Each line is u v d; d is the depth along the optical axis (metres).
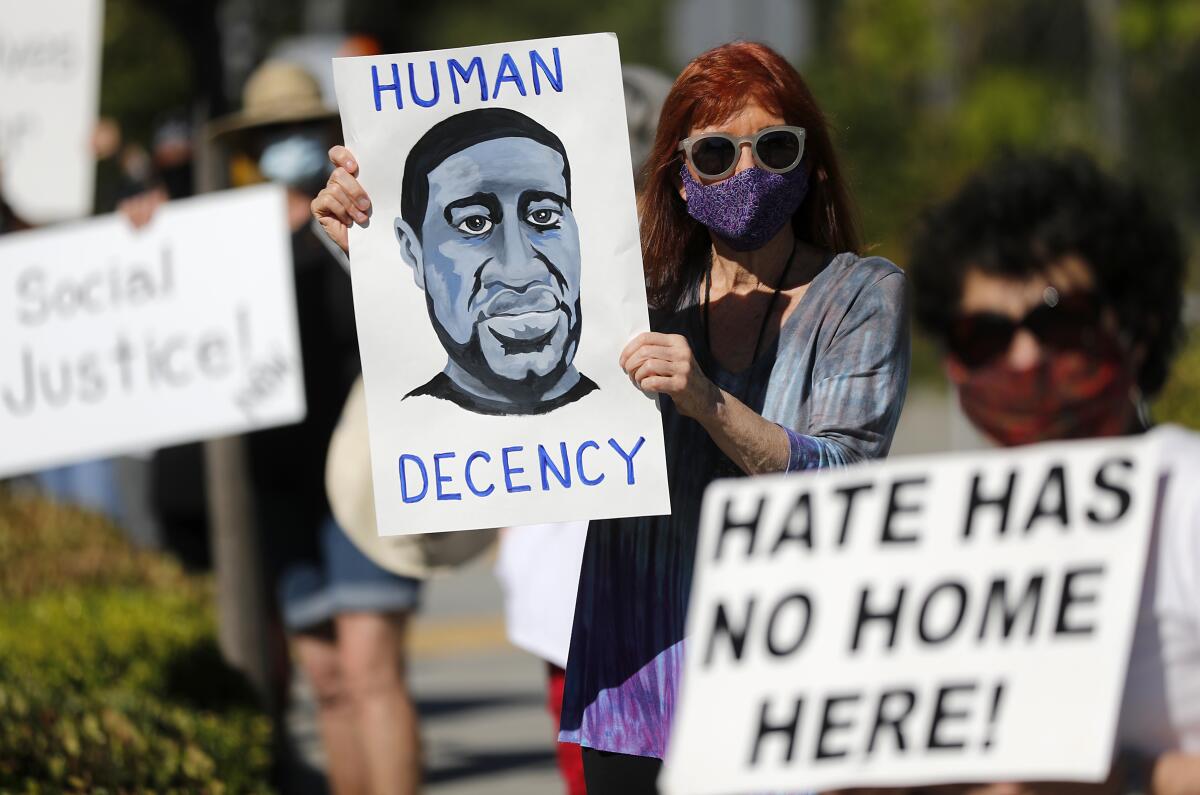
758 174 9.45
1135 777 7.89
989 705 7.40
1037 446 7.50
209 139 19.22
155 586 24.52
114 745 14.25
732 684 7.63
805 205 9.99
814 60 69.50
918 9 69.88
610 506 9.59
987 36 72.94
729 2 26.66
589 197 9.73
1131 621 7.28
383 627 16.62
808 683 7.58
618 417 9.62
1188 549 7.52
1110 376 7.75
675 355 8.95
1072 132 70.25
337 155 9.80
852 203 10.01
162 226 17.94
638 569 9.79
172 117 23.05
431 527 9.66
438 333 9.73
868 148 64.75
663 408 9.91
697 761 7.61
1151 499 7.32
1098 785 7.88
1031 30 73.50
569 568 14.29
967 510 7.51
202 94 22.23
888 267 9.62
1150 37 71.50
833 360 9.44
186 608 21.92
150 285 17.94
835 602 7.59
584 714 9.93
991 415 7.90
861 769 7.49
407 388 9.73
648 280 10.21
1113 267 7.71
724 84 9.61
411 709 16.72
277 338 17.61
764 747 7.58
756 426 8.97
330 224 9.88
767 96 9.59
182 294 17.86
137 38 55.09
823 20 77.06
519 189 9.76
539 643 14.40
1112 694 7.26
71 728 14.14
